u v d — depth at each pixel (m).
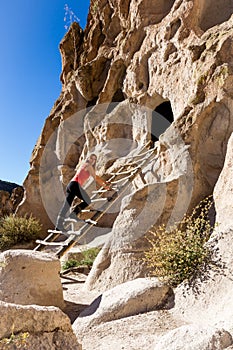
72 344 3.17
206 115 7.59
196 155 7.42
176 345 3.28
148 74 11.31
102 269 6.63
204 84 7.80
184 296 4.66
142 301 4.73
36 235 13.28
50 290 5.45
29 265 5.40
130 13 12.88
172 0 11.41
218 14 9.94
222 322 3.80
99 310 4.74
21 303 5.17
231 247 4.74
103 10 14.80
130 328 4.32
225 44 7.86
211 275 4.62
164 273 5.07
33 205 15.14
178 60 9.81
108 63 14.14
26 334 2.77
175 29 10.22
